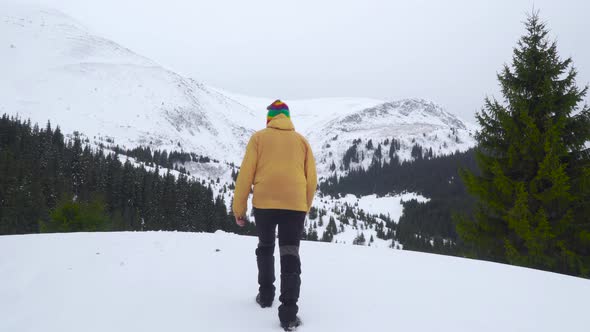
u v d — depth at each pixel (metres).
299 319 2.83
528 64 13.80
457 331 2.85
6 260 4.70
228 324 2.81
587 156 12.60
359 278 4.38
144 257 4.99
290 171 2.99
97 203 15.69
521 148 12.77
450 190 187.50
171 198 97.88
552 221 12.13
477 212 13.46
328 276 4.43
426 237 132.88
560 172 11.62
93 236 6.68
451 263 5.52
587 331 2.97
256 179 3.04
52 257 4.88
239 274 4.27
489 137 13.81
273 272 3.18
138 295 3.43
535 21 13.88
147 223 89.50
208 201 106.44
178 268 4.46
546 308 3.51
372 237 131.62
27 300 3.28
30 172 79.12
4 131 100.25
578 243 11.77
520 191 12.13
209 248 5.79
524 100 13.45
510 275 4.83
